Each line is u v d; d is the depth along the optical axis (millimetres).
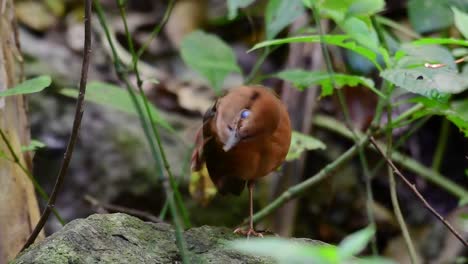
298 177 11156
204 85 12984
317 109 11625
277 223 11078
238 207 11234
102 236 5379
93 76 12289
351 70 10555
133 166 11242
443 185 11305
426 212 11883
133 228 5570
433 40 6445
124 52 13117
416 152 12242
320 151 12008
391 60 6891
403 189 12055
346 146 12164
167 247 5477
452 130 12336
